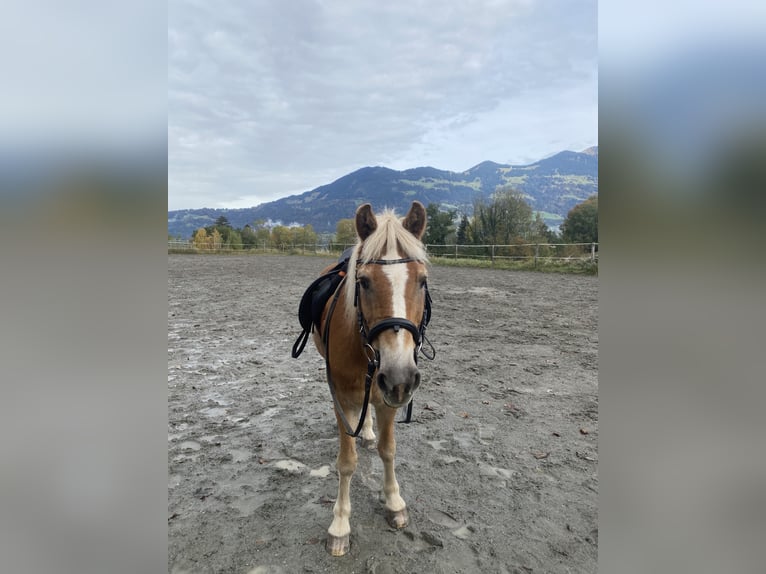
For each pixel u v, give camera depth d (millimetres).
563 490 2928
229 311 9438
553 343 6586
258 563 2281
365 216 2406
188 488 2943
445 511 2707
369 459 3340
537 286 13031
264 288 13211
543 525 2582
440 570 2238
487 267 20203
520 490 2924
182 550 2367
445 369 5387
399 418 3969
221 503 2783
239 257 31531
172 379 5113
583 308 9445
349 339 2357
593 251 17016
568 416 4051
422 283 2230
